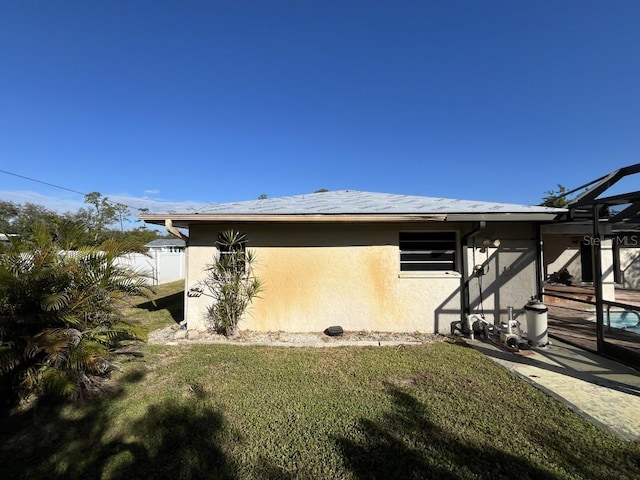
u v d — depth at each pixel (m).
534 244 7.63
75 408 3.91
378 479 2.65
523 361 5.56
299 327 7.63
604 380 4.70
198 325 7.74
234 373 5.02
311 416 3.67
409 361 5.56
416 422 3.53
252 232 7.75
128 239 5.89
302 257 7.68
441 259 7.86
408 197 10.69
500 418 3.61
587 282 14.08
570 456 2.92
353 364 5.42
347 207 8.01
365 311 7.60
